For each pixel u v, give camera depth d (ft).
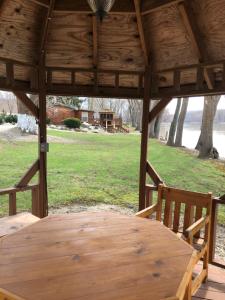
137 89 12.51
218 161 38.40
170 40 10.62
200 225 7.03
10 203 11.06
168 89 12.05
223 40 9.47
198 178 28.89
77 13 9.73
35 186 11.80
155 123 66.54
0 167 27.78
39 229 6.40
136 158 36.76
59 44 11.21
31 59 11.37
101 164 32.45
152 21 10.18
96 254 5.17
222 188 25.59
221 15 8.87
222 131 87.51
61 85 12.28
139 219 7.25
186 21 9.27
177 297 3.88
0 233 8.40
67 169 29.27
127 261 4.91
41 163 11.83
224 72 9.61
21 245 5.52
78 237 5.96
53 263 4.80
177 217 8.34
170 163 35.68
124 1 9.28
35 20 10.14
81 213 7.68
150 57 11.44
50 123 68.64
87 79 12.48
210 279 8.16
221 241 13.61
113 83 12.63
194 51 10.42
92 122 79.41
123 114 104.53
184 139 73.41
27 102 11.48
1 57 10.32
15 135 45.80
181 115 53.36
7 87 10.67
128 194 21.79
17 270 4.55
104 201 19.93
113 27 10.53
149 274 4.48
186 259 5.04
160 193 8.63
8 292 3.90
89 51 11.53
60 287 4.06
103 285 4.13
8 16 9.53
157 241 5.82
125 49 11.41
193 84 11.36
